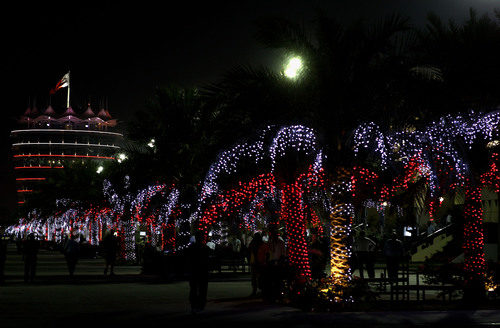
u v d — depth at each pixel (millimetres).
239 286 26391
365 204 23125
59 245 81250
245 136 19891
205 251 15797
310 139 18797
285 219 19578
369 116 18562
